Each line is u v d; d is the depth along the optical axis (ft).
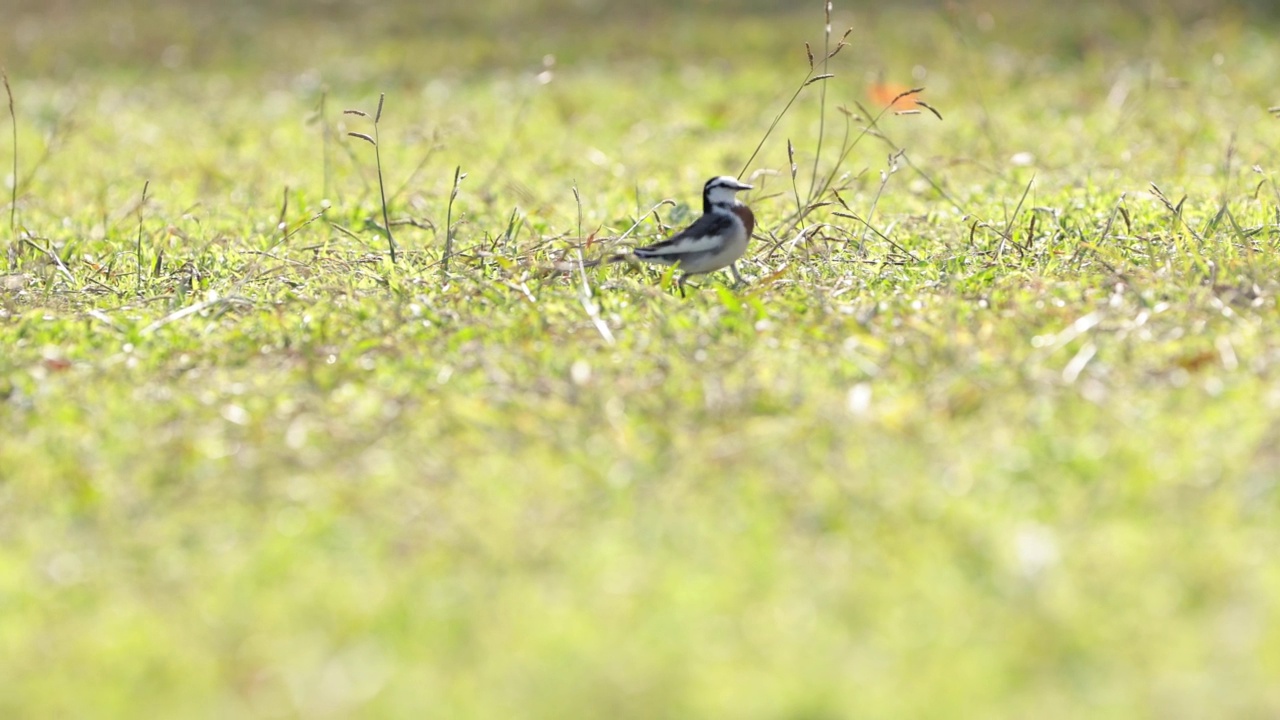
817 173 78.13
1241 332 41.83
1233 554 30.12
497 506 33.50
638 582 30.17
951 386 38.19
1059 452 34.45
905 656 27.43
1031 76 105.70
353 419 38.40
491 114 103.14
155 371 43.24
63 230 67.51
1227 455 33.99
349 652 28.35
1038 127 88.43
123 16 141.49
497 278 51.65
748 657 27.63
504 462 35.47
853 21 126.62
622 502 33.35
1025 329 43.01
